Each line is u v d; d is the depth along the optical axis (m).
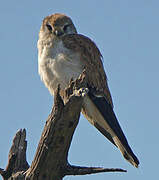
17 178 7.91
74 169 7.69
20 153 8.48
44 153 7.39
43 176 7.67
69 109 7.05
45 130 7.29
